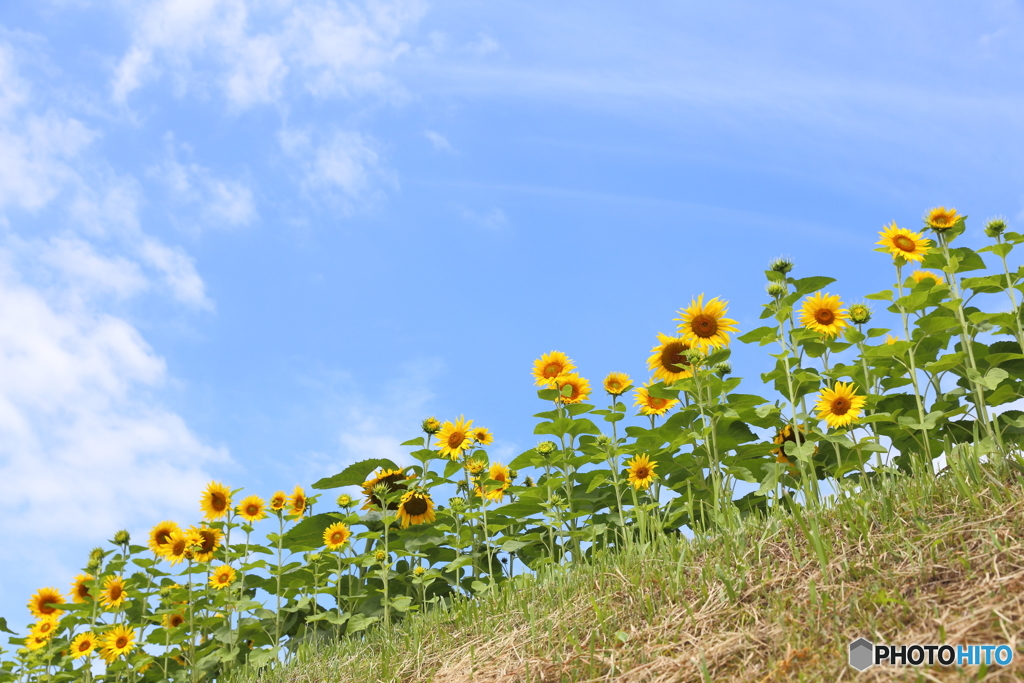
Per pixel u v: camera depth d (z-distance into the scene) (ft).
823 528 12.03
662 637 10.53
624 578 13.29
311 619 19.31
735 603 10.61
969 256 17.65
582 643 11.55
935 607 8.46
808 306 17.92
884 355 16.22
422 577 19.22
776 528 12.82
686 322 17.65
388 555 20.68
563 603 13.62
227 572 21.67
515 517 21.84
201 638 22.53
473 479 21.39
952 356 15.39
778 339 17.56
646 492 20.44
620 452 18.31
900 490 12.84
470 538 21.53
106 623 23.45
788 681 8.22
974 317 16.05
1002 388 15.44
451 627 15.71
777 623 9.54
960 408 14.97
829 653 8.42
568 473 20.94
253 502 22.93
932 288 16.24
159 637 20.65
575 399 20.68
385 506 19.86
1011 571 8.87
